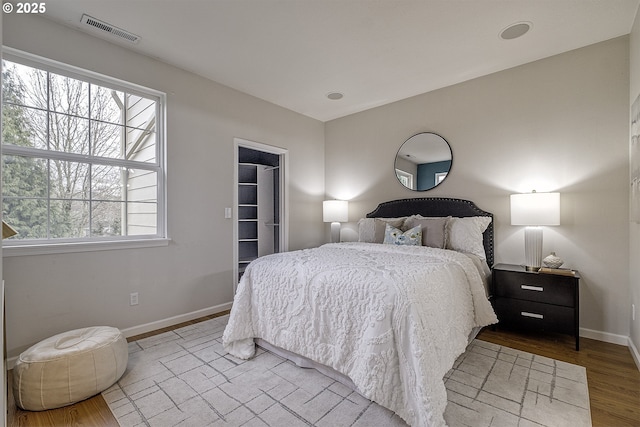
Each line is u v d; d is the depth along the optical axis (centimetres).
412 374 158
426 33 260
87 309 254
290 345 217
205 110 337
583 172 279
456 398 183
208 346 256
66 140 253
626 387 194
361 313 182
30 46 230
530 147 307
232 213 361
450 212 353
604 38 267
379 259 240
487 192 334
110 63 269
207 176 338
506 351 245
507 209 321
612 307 265
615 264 264
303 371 214
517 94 315
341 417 168
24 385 174
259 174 488
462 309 222
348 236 459
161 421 167
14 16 224
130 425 165
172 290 307
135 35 261
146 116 299
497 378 205
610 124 267
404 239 319
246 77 338
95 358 189
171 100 310
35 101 239
